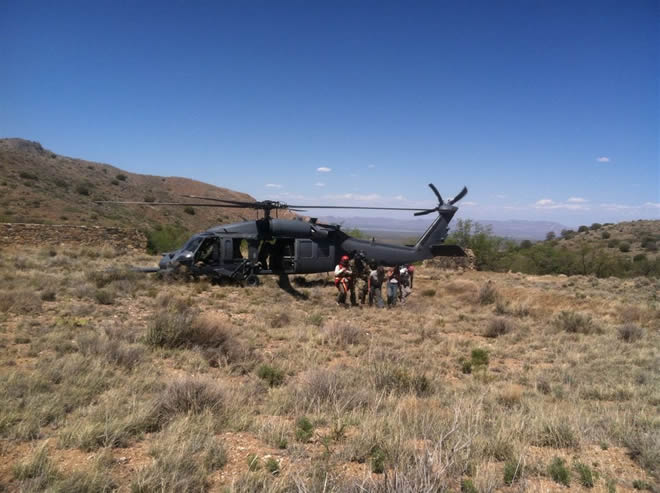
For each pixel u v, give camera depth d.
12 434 4.59
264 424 5.20
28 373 6.75
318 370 7.25
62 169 77.00
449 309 16.78
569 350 10.87
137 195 79.94
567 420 5.68
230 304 14.83
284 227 18.83
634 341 12.25
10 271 17.39
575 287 26.55
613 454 4.85
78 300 13.39
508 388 7.24
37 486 3.56
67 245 29.00
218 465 4.17
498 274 32.66
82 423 4.86
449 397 6.86
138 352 8.05
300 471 3.96
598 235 85.00
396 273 16.89
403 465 3.70
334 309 15.34
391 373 7.53
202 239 18.12
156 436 4.83
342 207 19.50
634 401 7.09
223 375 7.68
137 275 17.38
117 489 3.67
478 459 4.30
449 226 21.66
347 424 5.31
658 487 3.99
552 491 3.92
